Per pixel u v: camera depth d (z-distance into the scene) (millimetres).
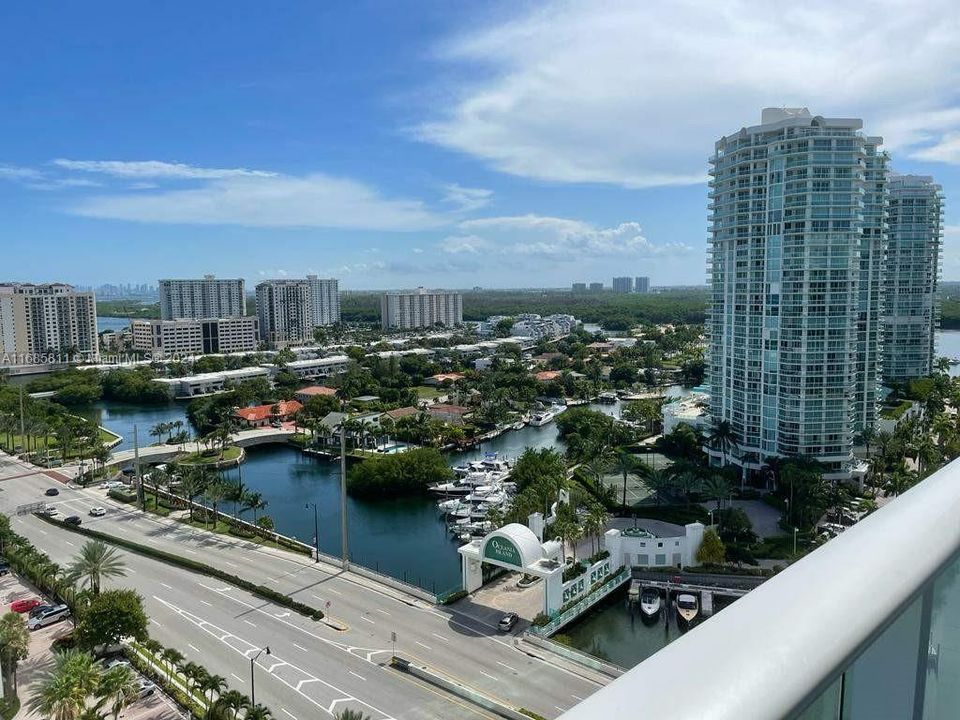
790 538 80688
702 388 183250
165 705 50625
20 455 132375
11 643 50906
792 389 98938
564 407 182750
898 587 4508
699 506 95062
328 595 68000
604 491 99438
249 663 55312
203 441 140000
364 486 109812
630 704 3160
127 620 54250
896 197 170250
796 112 105062
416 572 80562
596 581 68250
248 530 88750
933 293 173625
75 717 42094
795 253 97375
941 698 5418
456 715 48281
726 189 108000
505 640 59000
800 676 3652
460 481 113438
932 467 97812
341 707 49250
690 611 65375
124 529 89375
